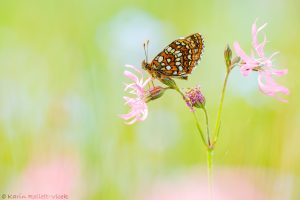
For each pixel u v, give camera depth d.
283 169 0.43
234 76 0.52
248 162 0.43
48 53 0.53
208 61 0.56
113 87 0.49
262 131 0.45
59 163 0.41
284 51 0.58
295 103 0.48
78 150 0.42
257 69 0.39
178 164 0.45
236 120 0.48
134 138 0.45
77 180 0.41
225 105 0.50
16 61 0.51
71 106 0.45
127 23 0.55
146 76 0.51
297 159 0.44
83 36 0.55
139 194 0.41
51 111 0.45
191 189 0.40
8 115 0.44
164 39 0.55
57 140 0.43
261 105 0.48
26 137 0.43
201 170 0.42
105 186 0.41
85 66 0.50
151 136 0.46
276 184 0.41
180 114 0.49
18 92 0.47
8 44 0.56
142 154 0.44
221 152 0.45
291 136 0.45
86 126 0.44
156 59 0.39
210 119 0.49
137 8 0.57
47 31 0.57
